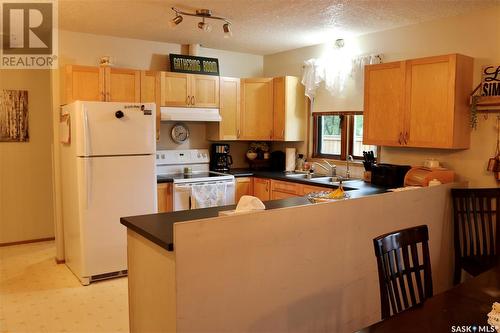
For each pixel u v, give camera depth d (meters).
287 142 5.57
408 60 3.61
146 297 2.26
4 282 3.83
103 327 2.97
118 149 3.82
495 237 3.21
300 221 2.30
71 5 3.47
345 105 4.68
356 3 3.33
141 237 2.27
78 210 3.73
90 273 3.76
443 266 3.31
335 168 4.79
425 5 3.35
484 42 3.42
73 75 4.17
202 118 4.94
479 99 3.35
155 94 4.66
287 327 2.29
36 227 5.23
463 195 3.23
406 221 2.95
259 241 2.12
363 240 2.66
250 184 5.16
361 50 4.45
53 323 3.03
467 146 3.51
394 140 3.75
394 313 1.70
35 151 5.16
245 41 4.87
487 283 1.87
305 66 5.02
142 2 3.38
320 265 2.42
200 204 4.66
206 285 1.94
